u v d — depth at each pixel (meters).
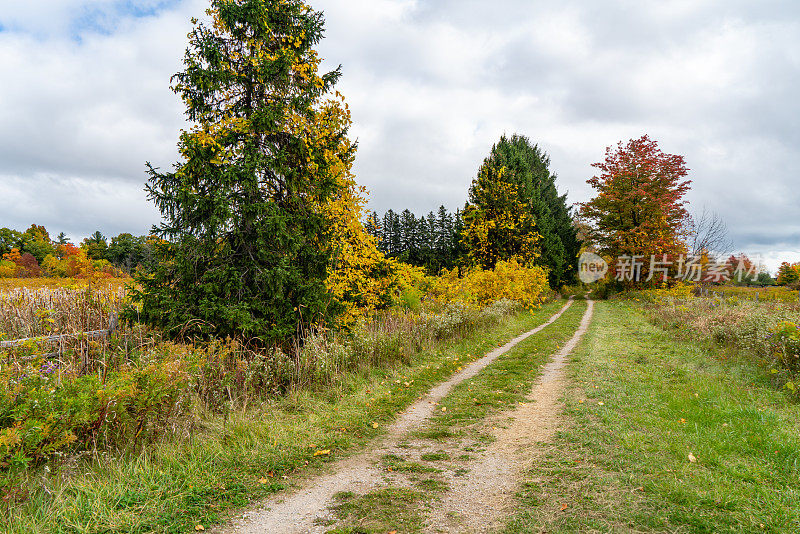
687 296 26.94
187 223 7.82
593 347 12.16
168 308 7.43
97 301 8.33
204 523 3.43
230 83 8.14
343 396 7.35
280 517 3.57
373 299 11.95
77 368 6.05
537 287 25.27
